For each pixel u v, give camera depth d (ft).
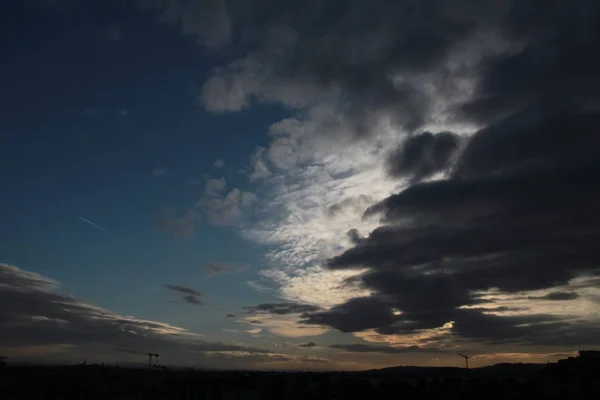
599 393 169.37
